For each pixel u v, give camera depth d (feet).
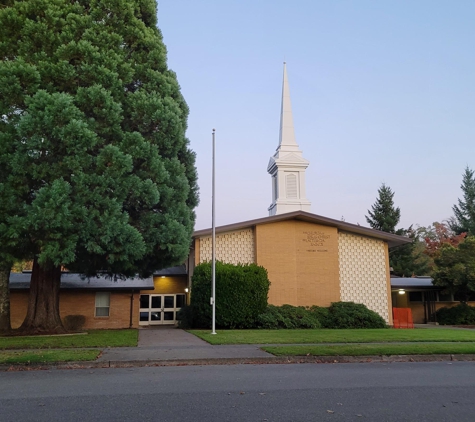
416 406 22.54
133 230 54.65
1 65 52.90
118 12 62.80
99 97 55.72
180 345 47.98
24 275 95.91
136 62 64.03
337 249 92.58
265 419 19.84
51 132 51.29
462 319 109.09
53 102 52.06
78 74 56.80
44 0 58.54
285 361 39.52
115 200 53.88
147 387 27.14
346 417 20.29
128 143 57.67
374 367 36.47
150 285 92.32
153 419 19.81
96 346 46.50
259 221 89.66
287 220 91.66
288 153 153.28
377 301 94.12
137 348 45.06
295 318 80.33
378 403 23.08
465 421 19.89
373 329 75.00
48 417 20.22
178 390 26.13
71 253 50.65
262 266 82.53
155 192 57.36
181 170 65.10
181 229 61.46
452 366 37.40
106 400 23.50
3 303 64.54
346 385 27.91
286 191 150.61
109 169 54.34
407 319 88.89
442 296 119.85
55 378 30.89
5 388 27.22
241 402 22.99
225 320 76.54
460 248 115.34
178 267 106.11
